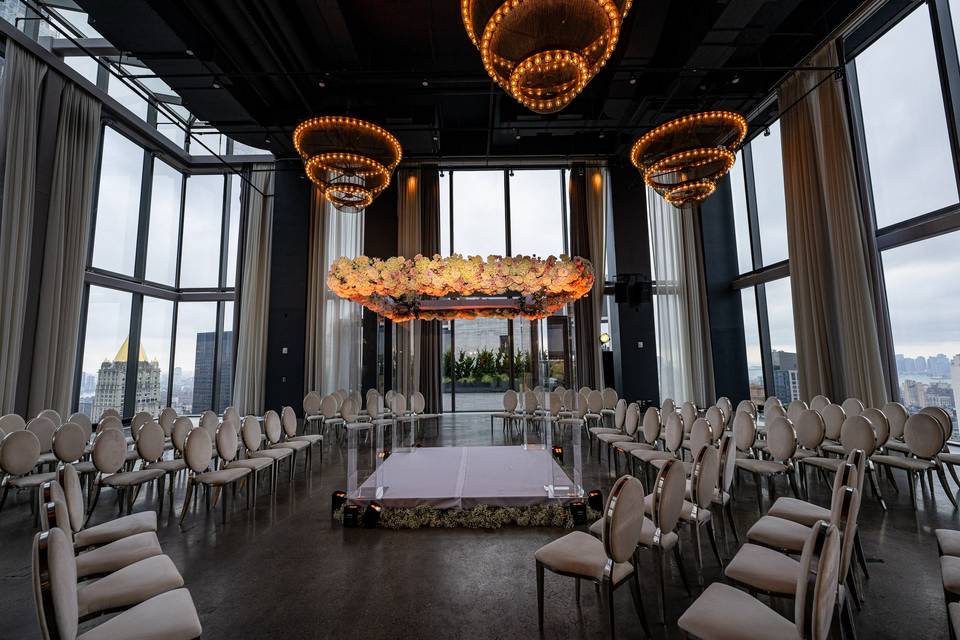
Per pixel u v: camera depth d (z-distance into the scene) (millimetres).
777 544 2316
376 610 2404
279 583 2711
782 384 8391
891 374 5848
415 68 7293
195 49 5633
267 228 10453
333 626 2260
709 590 1764
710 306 9508
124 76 6027
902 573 2697
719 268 9609
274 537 3455
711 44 5867
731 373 9406
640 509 2049
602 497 3840
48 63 6715
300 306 9641
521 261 5016
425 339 7000
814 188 6641
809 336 6699
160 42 5523
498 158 9781
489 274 4945
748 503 4074
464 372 6805
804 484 4109
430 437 6750
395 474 4641
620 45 6180
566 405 4859
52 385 6699
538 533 3482
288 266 9727
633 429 5367
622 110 7621
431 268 4898
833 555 1351
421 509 3762
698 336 9445
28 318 6418
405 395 5766
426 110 7766
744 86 7090
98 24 5219
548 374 4789
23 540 3426
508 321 6383
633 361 9539
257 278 10203
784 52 6707
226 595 2570
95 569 2197
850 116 6219
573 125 8227
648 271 9773
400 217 9906
